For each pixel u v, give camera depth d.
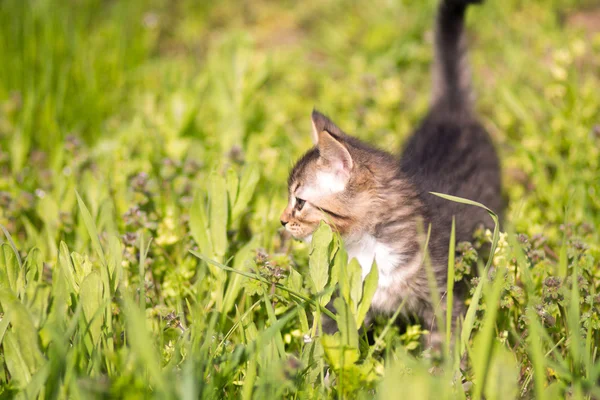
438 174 5.83
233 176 5.26
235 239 5.49
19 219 6.16
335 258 4.36
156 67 9.88
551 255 5.45
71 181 6.15
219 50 9.68
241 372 4.13
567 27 9.61
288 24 11.18
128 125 8.12
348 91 8.41
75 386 3.49
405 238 4.93
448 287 4.08
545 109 7.49
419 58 9.40
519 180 7.08
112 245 4.50
